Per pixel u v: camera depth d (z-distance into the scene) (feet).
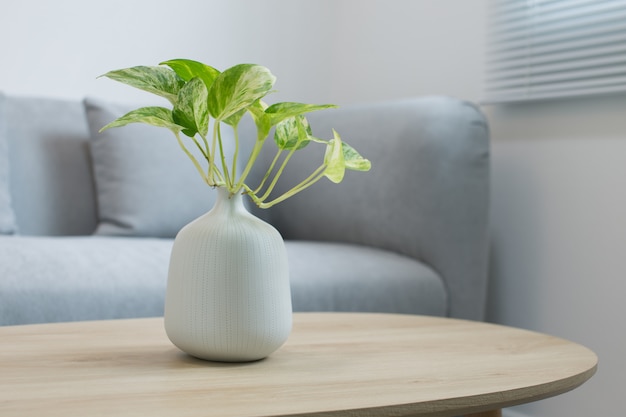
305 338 3.63
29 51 7.98
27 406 2.29
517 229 7.13
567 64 6.64
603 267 6.32
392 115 6.94
